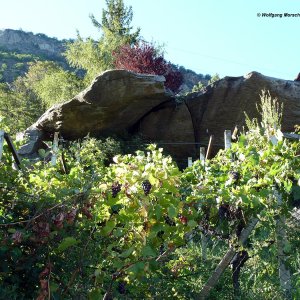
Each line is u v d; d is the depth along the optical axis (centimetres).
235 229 520
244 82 1762
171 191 440
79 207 423
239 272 557
